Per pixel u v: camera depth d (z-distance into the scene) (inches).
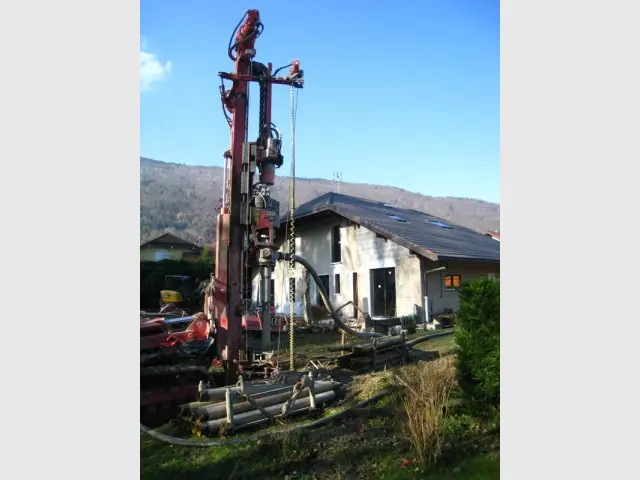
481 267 797.9
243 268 343.9
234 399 253.4
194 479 190.7
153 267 1536.7
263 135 346.9
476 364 210.8
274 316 784.3
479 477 166.4
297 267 989.2
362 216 821.2
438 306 723.4
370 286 800.9
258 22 335.9
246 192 331.3
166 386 299.3
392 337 393.4
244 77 337.1
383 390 277.7
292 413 253.3
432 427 189.8
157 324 339.9
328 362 393.7
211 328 341.4
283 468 194.2
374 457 197.3
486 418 209.9
